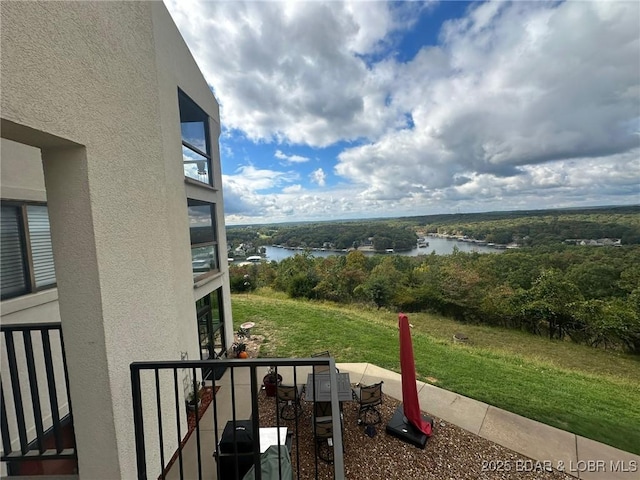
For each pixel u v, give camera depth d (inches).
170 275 118.6
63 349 75.9
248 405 208.4
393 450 169.8
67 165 73.0
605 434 198.7
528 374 335.9
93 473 77.6
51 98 61.9
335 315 567.5
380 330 470.9
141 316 96.0
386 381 260.5
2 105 50.5
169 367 77.2
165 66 201.3
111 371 77.7
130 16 97.3
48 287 126.3
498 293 752.3
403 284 882.1
